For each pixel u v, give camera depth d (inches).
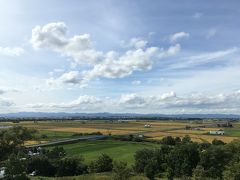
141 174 4872.0
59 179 4311.0
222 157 4515.3
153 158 5000.0
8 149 4352.9
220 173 4296.3
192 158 4756.4
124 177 3823.8
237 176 3602.4
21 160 3996.1
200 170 4183.1
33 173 4665.4
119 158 5925.2
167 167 4877.0
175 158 4877.0
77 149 6904.5
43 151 5772.6
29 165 4692.4
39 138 7485.2
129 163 5438.0
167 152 5251.0
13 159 3858.3
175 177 4798.2
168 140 7618.1
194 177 4173.2
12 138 4360.2
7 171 3821.4
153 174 4719.5
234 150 4712.1
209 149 4662.9
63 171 4825.3
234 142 4968.0
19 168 3870.6
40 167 4746.6
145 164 4958.2
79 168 4953.3
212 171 4286.4
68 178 4362.7
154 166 4808.1
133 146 7411.4
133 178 4382.4
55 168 4857.3
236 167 3656.5
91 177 4315.9
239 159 4165.8
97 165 4987.7
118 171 3843.5
